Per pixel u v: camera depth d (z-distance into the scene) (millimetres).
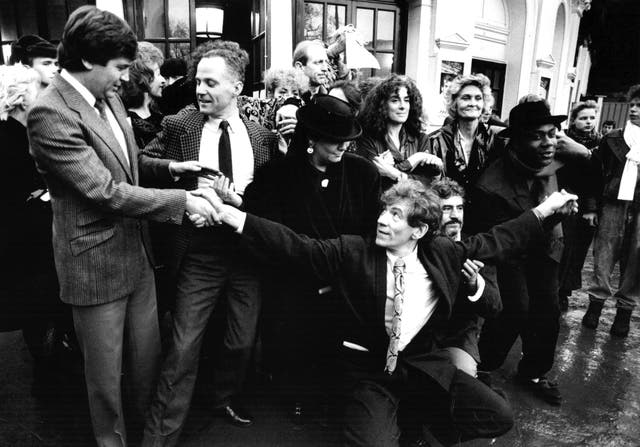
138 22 5012
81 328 1684
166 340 2871
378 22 6191
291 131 2262
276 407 2354
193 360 2004
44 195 2197
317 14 5734
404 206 1697
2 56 5504
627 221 3381
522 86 8516
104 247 1631
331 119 1830
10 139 2119
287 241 1808
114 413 1790
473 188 2480
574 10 10062
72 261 1603
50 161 1468
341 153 1940
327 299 1954
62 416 2242
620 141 3361
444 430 1814
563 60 10117
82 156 1482
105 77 1538
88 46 1461
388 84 2484
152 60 2707
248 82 6332
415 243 1838
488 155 2746
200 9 5246
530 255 2377
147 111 2750
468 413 1736
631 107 3373
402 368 1811
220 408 2201
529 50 8461
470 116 2664
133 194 1578
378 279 1785
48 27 5227
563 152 2504
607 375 2803
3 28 5406
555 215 2131
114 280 1672
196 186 2020
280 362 2166
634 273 3266
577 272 3844
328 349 1997
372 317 1789
